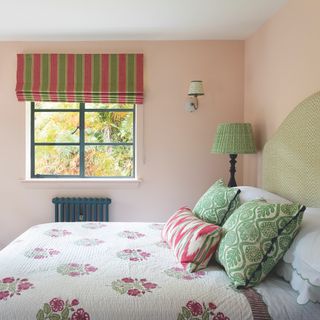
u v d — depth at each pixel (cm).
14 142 338
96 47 334
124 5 249
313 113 190
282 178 227
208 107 338
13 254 184
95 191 343
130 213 344
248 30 306
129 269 166
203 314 133
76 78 331
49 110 352
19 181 339
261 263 150
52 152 354
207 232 173
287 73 239
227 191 206
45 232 231
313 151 189
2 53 332
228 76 336
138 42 334
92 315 131
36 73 330
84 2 243
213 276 159
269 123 273
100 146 355
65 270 162
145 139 339
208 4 247
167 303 135
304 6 212
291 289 147
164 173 341
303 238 145
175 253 185
